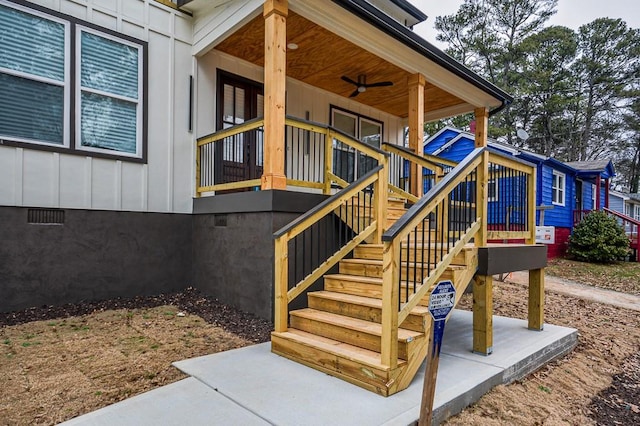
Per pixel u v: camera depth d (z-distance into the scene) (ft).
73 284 16.11
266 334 13.79
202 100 20.42
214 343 12.75
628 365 14.55
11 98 14.88
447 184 10.90
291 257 15.23
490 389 10.28
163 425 7.61
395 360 9.12
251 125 16.75
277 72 15.34
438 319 7.39
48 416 7.94
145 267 18.08
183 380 9.78
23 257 14.96
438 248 13.00
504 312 20.06
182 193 19.48
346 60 22.00
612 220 40.73
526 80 86.12
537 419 9.36
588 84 99.76
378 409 8.29
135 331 13.48
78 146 16.38
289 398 8.80
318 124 17.57
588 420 10.08
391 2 31.24
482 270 12.30
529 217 15.60
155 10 18.80
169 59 19.22
